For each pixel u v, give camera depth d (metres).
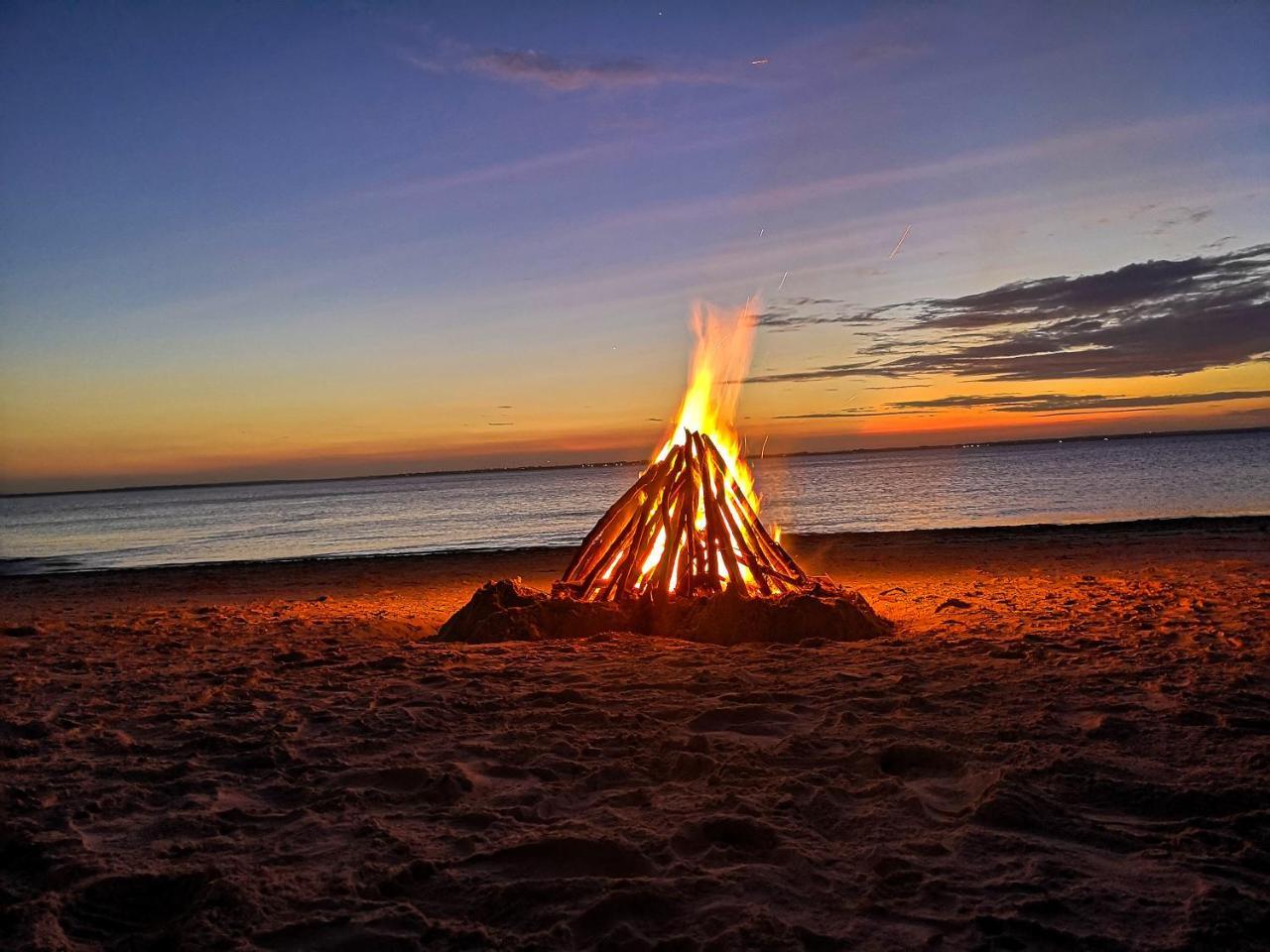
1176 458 72.31
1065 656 5.51
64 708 4.98
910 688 4.82
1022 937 2.25
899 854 2.74
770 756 3.72
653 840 2.87
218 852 2.92
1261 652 5.45
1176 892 2.47
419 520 40.06
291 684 5.45
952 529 19.33
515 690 5.10
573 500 53.47
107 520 63.72
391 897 2.60
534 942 2.30
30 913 2.47
